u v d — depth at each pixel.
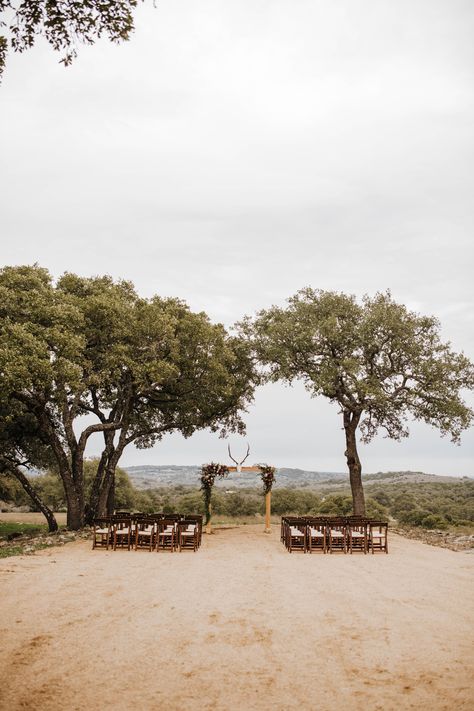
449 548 17.89
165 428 26.36
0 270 21.48
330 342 24.73
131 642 6.54
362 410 24.69
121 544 16.97
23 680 5.26
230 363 26.08
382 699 4.96
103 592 9.45
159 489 68.19
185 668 5.69
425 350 24.44
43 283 22.08
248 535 21.67
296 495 45.31
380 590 10.17
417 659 6.08
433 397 23.86
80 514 22.09
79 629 7.04
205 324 23.77
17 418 24.25
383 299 25.22
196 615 7.95
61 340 18.95
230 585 10.47
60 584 10.08
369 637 6.95
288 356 24.86
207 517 22.44
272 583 10.80
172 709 4.67
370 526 16.44
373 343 24.02
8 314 19.78
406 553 16.31
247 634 7.00
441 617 8.04
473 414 23.31
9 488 42.28
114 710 4.62
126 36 7.61
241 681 5.36
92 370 23.05
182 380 24.41
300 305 25.48
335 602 9.05
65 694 4.95
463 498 46.91
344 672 5.65
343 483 90.25
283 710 4.70
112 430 24.89
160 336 22.84
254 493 48.09
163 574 11.59
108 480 23.66
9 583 10.06
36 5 7.17
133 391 24.05
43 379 18.88
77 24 7.43
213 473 22.70
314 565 13.52
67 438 22.48
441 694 5.07
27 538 20.66
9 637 6.62
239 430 28.48
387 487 66.62
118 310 21.84
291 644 6.60
